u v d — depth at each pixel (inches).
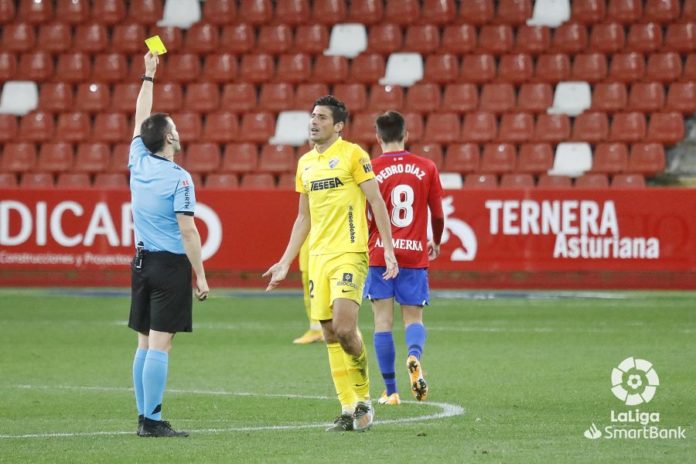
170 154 1195.9
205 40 3649.1
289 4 3698.3
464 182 3245.6
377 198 1209.4
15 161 3425.2
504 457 1034.1
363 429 1218.6
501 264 2910.9
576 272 2940.5
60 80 3607.3
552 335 2146.9
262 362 1851.6
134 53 3659.0
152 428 1180.5
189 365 1819.6
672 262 2866.6
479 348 1985.7
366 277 1343.5
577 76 3496.6
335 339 1226.0
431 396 1496.1
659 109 3417.8
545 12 3622.0
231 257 2967.5
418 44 3607.3
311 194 1211.9
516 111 3437.5
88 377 1704.0
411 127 3390.7
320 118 1200.8
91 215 2970.0
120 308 2598.4
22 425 1285.7
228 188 2965.1
